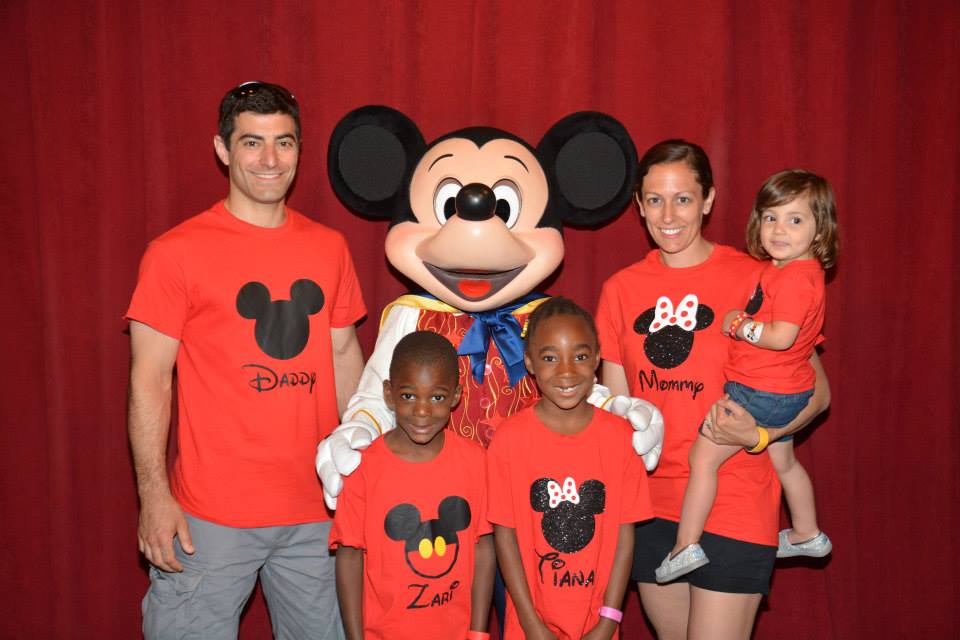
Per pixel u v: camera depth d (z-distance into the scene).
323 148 2.32
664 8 2.31
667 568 1.80
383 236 2.38
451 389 1.69
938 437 2.49
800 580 2.52
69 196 2.29
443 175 1.91
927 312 2.46
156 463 1.79
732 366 1.82
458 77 2.31
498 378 1.91
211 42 2.27
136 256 2.31
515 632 1.77
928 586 2.53
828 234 1.80
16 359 2.36
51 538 2.36
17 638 2.44
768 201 1.82
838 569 2.49
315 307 1.87
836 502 2.47
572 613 1.72
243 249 1.82
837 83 2.35
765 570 1.82
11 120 2.30
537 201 1.94
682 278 1.90
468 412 1.89
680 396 1.86
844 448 2.46
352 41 2.29
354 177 1.99
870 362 2.47
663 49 2.33
